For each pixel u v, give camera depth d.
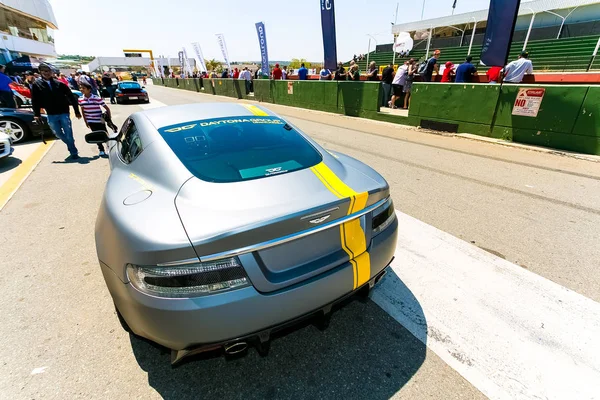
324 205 1.44
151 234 1.29
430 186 4.19
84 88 5.61
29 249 2.79
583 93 5.45
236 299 1.28
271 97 16.27
